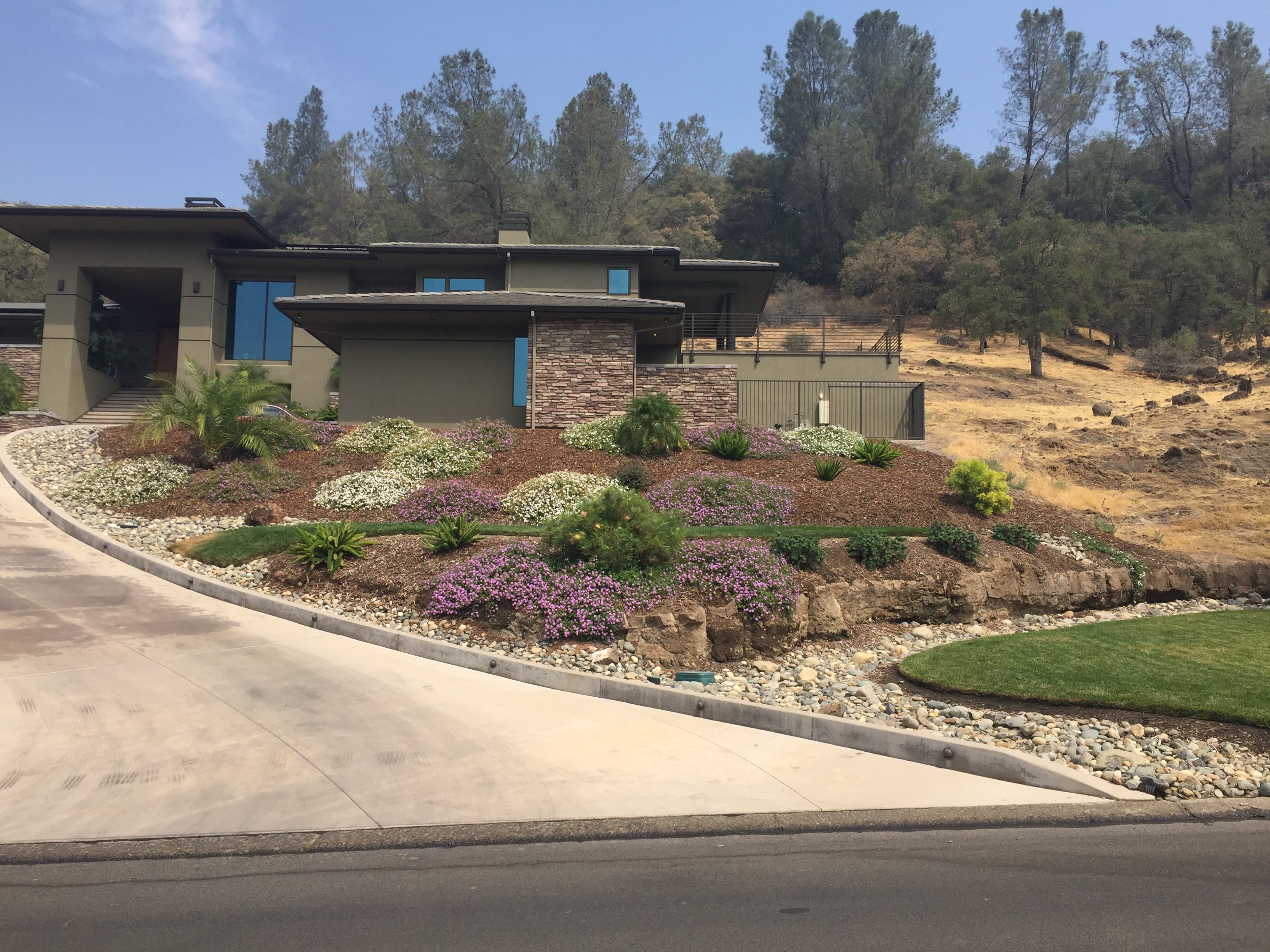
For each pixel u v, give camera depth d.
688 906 4.58
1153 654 10.35
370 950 4.07
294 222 76.75
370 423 21.77
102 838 5.39
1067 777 6.56
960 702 8.95
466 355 24.03
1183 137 77.62
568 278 27.45
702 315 29.23
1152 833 5.74
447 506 16.06
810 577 12.06
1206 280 54.09
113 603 11.40
